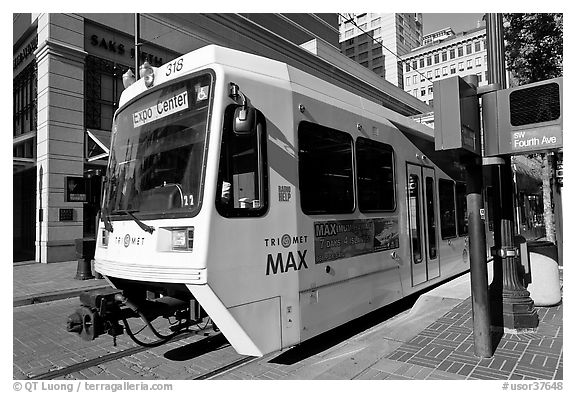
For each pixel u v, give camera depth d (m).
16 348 5.87
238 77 4.30
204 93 4.24
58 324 7.18
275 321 4.30
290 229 4.57
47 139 14.13
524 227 17.53
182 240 3.97
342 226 5.38
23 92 17.00
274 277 4.33
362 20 75.69
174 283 4.09
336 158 5.43
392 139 6.82
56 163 14.27
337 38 31.91
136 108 5.00
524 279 6.37
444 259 8.27
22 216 18.66
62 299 9.52
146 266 4.16
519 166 17.36
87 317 4.50
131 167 4.82
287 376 4.45
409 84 65.12
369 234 5.93
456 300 6.97
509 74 10.13
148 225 4.27
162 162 4.46
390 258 6.39
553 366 4.25
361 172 5.92
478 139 4.66
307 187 4.89
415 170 7.46
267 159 4.43
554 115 4.42
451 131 4.20
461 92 4.28
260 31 19.59
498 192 5.85
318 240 4.95
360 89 25.94
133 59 16.47
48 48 14.14
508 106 4.66
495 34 5.61
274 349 4.27
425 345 4.99
